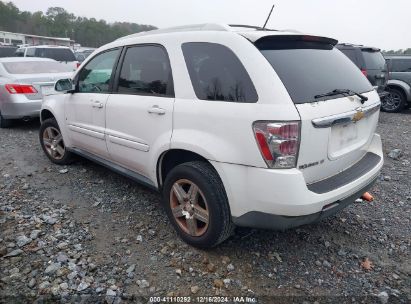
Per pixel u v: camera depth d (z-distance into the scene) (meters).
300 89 2.65
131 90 3.69
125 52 3.83
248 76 2.68
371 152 3.56
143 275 2.88
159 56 3.39
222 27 3.02
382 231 3.61
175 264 3.01
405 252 3.28
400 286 2.83
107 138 4.00
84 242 3.31
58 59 14.84
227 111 2.73
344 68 3.29
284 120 2.47
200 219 3.08
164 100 3.23
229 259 3.09
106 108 3.93
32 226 3.56
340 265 3.07
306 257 3.16
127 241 3.34
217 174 2.93
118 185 4.60
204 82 2.96
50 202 4.11
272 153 2.53
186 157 3.32
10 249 3.17
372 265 3.08
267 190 2.59
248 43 2.77
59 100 4.91
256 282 2.84
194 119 2.95
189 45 3.13
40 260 3.03
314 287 2.80
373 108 3.27
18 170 5.15
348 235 3.53
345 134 3.00
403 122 9.36
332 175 2.98
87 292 2.69
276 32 2.98
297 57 2.91
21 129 7.77
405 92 10.64
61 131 4.95
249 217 2.78
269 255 3.17
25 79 7.16
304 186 2.57
